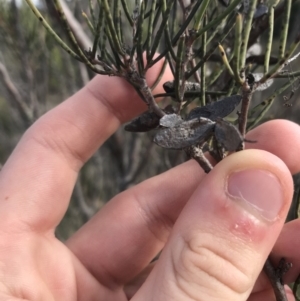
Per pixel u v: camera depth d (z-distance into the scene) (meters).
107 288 0.11
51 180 0.10
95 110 0.11
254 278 0.07
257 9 0.06
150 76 0.09
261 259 0.07
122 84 0.11
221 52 0.05
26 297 0.09
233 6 0.05
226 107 0.06
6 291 0.09
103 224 0.11
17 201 0.10
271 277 0.08
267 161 0.07
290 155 0.09
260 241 0.07
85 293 0.11
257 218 0.07
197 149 0.07
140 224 0.11
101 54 0.06
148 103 0.07
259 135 0.10
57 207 0.10
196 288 0.07
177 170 0.11
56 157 0.11
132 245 0.11
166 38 0.06
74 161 0.11
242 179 0.07
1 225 0.10
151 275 0.08
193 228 0.07
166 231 0.11
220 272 0.07
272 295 0.10
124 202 0.12
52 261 0.10
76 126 0.11
